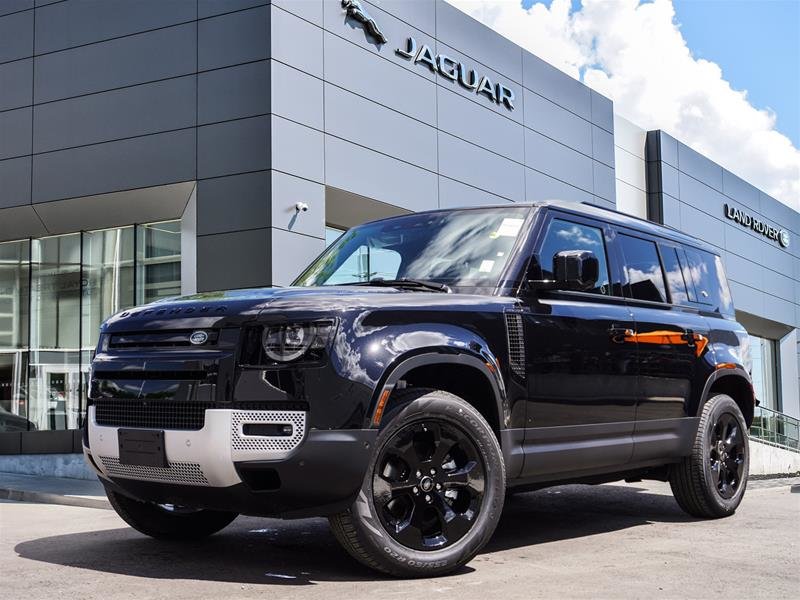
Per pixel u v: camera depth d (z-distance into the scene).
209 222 15.21
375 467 4.05
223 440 3.94
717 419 6.41
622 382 5.47
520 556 4.84
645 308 5.92
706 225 32.84
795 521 6.33
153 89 15.85
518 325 4.80
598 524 6.21
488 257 5.06
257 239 14.76
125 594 3.80
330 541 5.31
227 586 3.96
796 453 21.66
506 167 21.12
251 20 15.16
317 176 15.65
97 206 16.28
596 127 25.39
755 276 36.38
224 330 4.11
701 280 6.75
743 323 36.00
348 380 3.96
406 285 4.89
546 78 23.08
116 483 4.48
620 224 6.01
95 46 16.41
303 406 3.92
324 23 16.08
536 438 4.84
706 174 33.12
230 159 15.12
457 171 19.34
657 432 5.84
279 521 6.27
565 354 5.04
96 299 17.02
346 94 16.44
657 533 5.75
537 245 5.15
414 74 18.25
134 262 16.56
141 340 4.38
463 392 4.73
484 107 20.47
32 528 6.79
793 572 4.38
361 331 4.07
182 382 4.11
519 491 5.11
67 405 17.20
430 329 4.32
